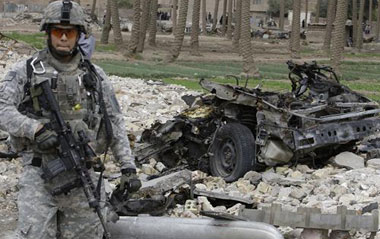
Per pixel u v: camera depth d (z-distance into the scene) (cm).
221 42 5603
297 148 891
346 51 5534
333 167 948
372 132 945
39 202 472
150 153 989
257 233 570
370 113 941
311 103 962
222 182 889
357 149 1012
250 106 941
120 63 3328
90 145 484
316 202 761
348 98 1012
